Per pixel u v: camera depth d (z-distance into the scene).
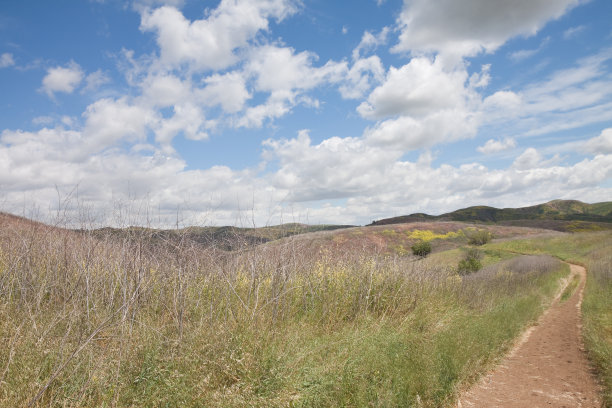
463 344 7.12
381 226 62.34
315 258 8.91
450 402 5.33
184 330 5.10
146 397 3.70
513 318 12.10
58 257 6.36
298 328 6.07
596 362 7.90
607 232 56.75
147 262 6.12
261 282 6.72
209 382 4.08
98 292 5.83
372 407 4.34
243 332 5.12
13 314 4.89
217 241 6.94
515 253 50.22
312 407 4.19
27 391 3.35
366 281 8.77
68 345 4.16
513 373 7.38
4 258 6.38
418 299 9.34
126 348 4.32
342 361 5.12
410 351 6.09
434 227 64.69
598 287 21.77
